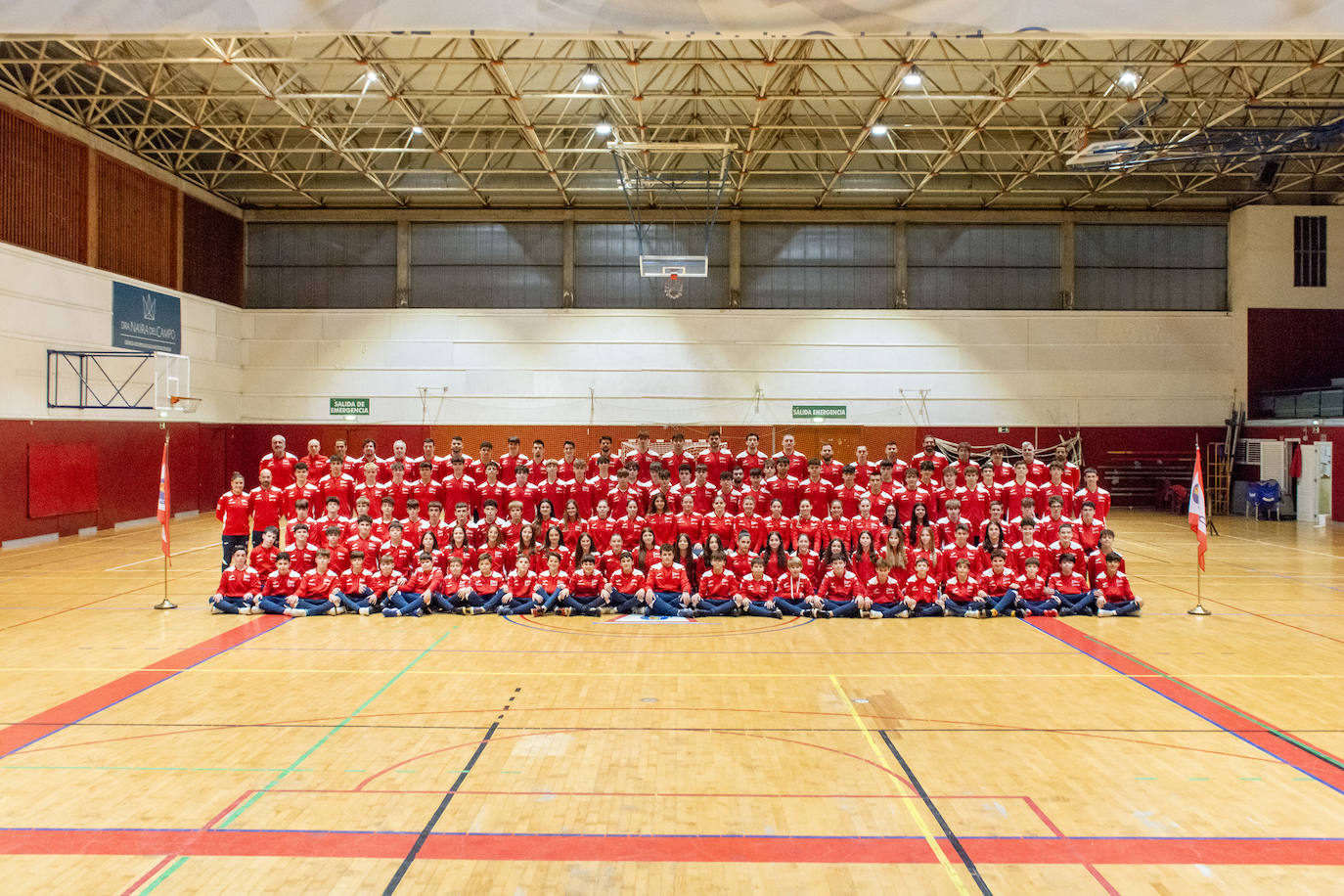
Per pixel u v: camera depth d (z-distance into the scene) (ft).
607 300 95.71
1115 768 21.36
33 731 23.79
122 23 13.55
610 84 73.61
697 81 73.36
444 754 22.13
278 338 94.48
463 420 94.17
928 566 40.73
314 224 95.71
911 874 16.08
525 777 20.66
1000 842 17.38
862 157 90.79
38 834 17.53
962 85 74.28
